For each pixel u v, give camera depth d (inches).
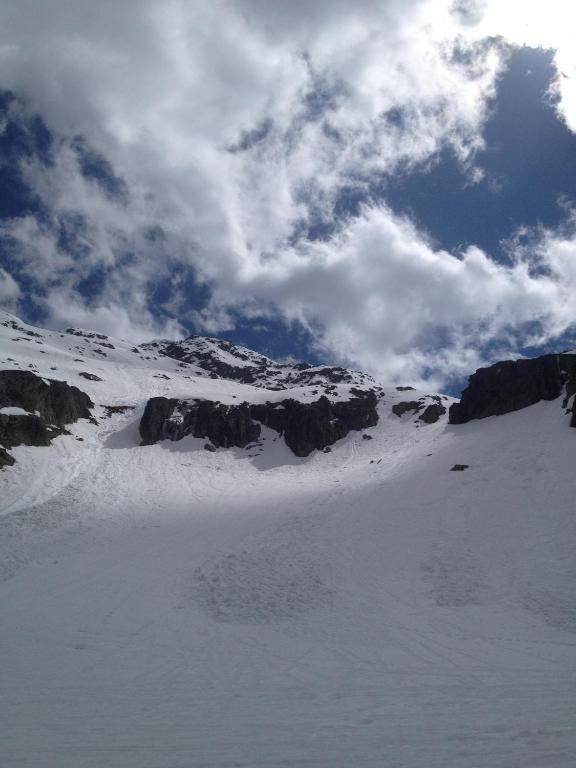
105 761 276.7
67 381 3181.6
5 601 957.8
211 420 2866.6
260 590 991.0
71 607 912.9
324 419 2950.3
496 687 455.5
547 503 1355.8
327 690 461.1
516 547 1139.3
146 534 1485.0
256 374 6692.9
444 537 1255.5
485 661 573.3
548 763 252.5
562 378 2198.6
